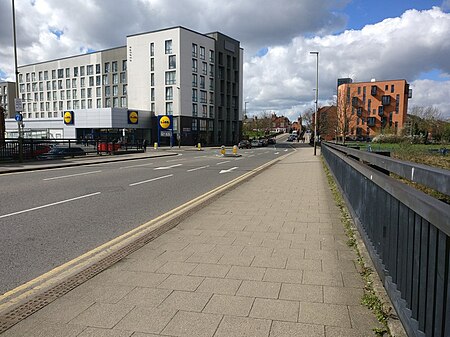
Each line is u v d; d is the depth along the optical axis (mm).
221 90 72500
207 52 67562
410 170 2631
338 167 10195
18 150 21125
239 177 15008
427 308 2207
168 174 16094
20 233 6125
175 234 5719
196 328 2908
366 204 4684
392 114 89125
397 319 2863
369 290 3482
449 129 60156
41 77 86312
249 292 3547
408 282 2607
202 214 7234
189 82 63031
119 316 3131
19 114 21250
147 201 9219
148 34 63750
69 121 59719
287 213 7309
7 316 3191
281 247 5000
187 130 62906
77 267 4523
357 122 91438
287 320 3000
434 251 2102
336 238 5430
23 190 10961
